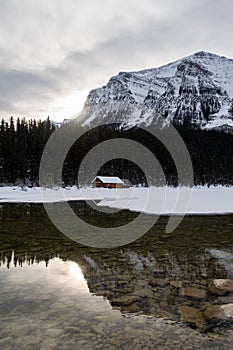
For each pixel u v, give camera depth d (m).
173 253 10.91
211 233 15.41
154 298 6.62
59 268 9.05
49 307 6.18
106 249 11.62
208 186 69.81
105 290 7.15
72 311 5.98
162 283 7.61
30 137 63.34
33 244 12.53
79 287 7.38
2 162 55.91
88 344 4.76
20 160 58.94
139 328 5.27
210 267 9.09
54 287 7.39
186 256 10.45
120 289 7.21
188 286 7.37
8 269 8.96
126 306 6.21
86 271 8.72
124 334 5.06
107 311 5.97
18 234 15.01
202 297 6.64
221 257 10.30
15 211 27.14
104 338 4.94
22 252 11.09
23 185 56.59
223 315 5.65
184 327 5.29
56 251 11.23
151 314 5.82
